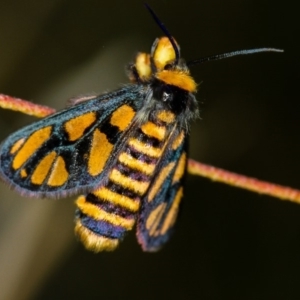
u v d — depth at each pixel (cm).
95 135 15
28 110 15
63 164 15
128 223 15
